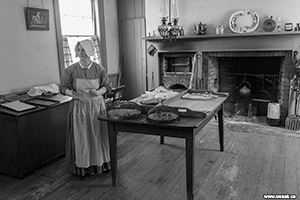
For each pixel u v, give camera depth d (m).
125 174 3.03
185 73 5.42
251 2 4.54
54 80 4.34
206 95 3.52
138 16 5.59
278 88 5.03
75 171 2.96
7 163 3.05
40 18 3.99
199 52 5.10
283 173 2.96
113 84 5.83
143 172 3.07
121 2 5.73
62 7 4.64
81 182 2.88
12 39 3.67
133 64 5.85
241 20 4.61
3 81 3.59
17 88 3.78
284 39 4.37
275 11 4.39
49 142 3.32
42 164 3.26
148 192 2.65
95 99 2.86
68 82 2.90
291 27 4.23
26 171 3.04
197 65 5.15
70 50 4.74
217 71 5.57
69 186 2.80
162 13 3.26
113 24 5.71
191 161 2.35
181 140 4.07
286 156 3.40
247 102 5.44
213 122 4.86
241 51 4.80
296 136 4.10
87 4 5.14
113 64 5.80
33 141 3.10
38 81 4.08
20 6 3.75
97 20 5.28
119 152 3.66
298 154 3.45
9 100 3.38
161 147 3.82
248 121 4.87
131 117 2.52
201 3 4.93
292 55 4.36
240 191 2.62
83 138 2.83
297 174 2.93
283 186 2.69
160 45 5.40
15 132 2.92
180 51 5.26
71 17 4.82
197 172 3.02
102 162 2.96
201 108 2.88
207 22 4.93
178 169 3.13
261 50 4.58
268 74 5.17
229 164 3.21
